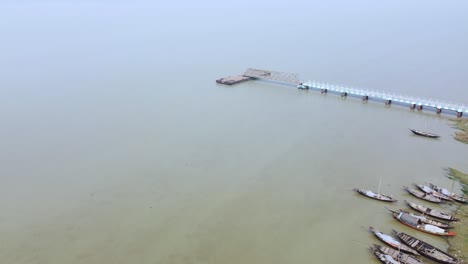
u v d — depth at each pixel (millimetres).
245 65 135750
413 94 101562
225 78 119312
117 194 57531
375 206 54938
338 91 106312
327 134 79375
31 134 78250
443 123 86312
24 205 54906
